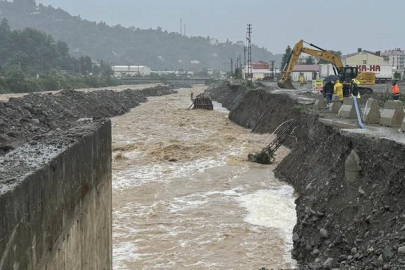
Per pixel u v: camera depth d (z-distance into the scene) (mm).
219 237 17078
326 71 80938
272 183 24781
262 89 51344
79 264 9711
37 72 144000
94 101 64062
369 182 13406
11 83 89375
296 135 30641
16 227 6215
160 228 18109
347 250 12039
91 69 190375
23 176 6781
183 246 16312
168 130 47125
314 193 16125
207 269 14453
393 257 9859
